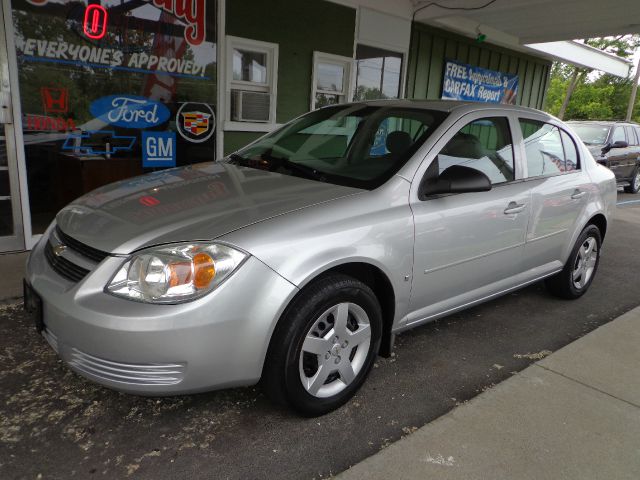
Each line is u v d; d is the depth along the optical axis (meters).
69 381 2.68
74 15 4.76
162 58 5.45
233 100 6.29
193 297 2.05
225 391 2.69
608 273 5.34
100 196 2.76
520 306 4.18
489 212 3.13
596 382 2.96
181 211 2.40
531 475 2.17
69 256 2.32
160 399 2.58
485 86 10.48
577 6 7.50
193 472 2.10
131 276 2.09
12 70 4.43
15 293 3.71
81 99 4.98
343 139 3.28
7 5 4.30
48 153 4.87
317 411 2.47
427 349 3.31
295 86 6.80
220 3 5.73
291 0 6.40
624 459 2.31
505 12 8.04
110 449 2.21
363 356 2.63
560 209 3.77
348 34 7.20
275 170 3.11
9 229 4.70
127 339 1.99
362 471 2.12
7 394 2.54
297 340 2.28
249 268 2.13
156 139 5.61
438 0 7.67
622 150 11.41
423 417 2.57
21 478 2.01
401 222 2.64
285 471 2.14
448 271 2.99
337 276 2.42
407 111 3.26
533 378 2.95
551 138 3.88
